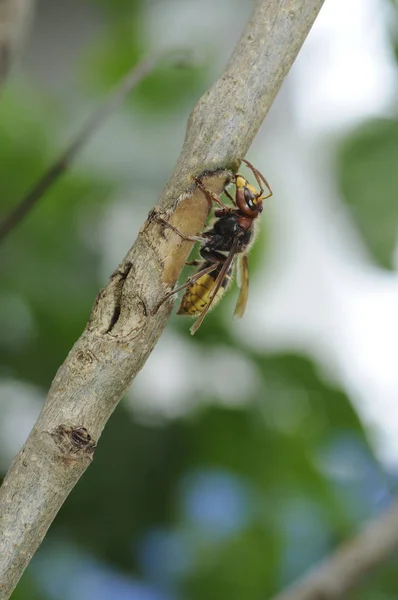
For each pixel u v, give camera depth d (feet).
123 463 1.54
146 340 1.26
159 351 1.58
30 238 1.55
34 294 1.54
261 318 1.77
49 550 1.53
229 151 1.27
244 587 1.58
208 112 1.28
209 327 1.58
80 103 1.64
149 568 1.55
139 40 1.65
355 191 1.51
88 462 1.25
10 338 1.55
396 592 1.56
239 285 1.53
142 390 1.57
